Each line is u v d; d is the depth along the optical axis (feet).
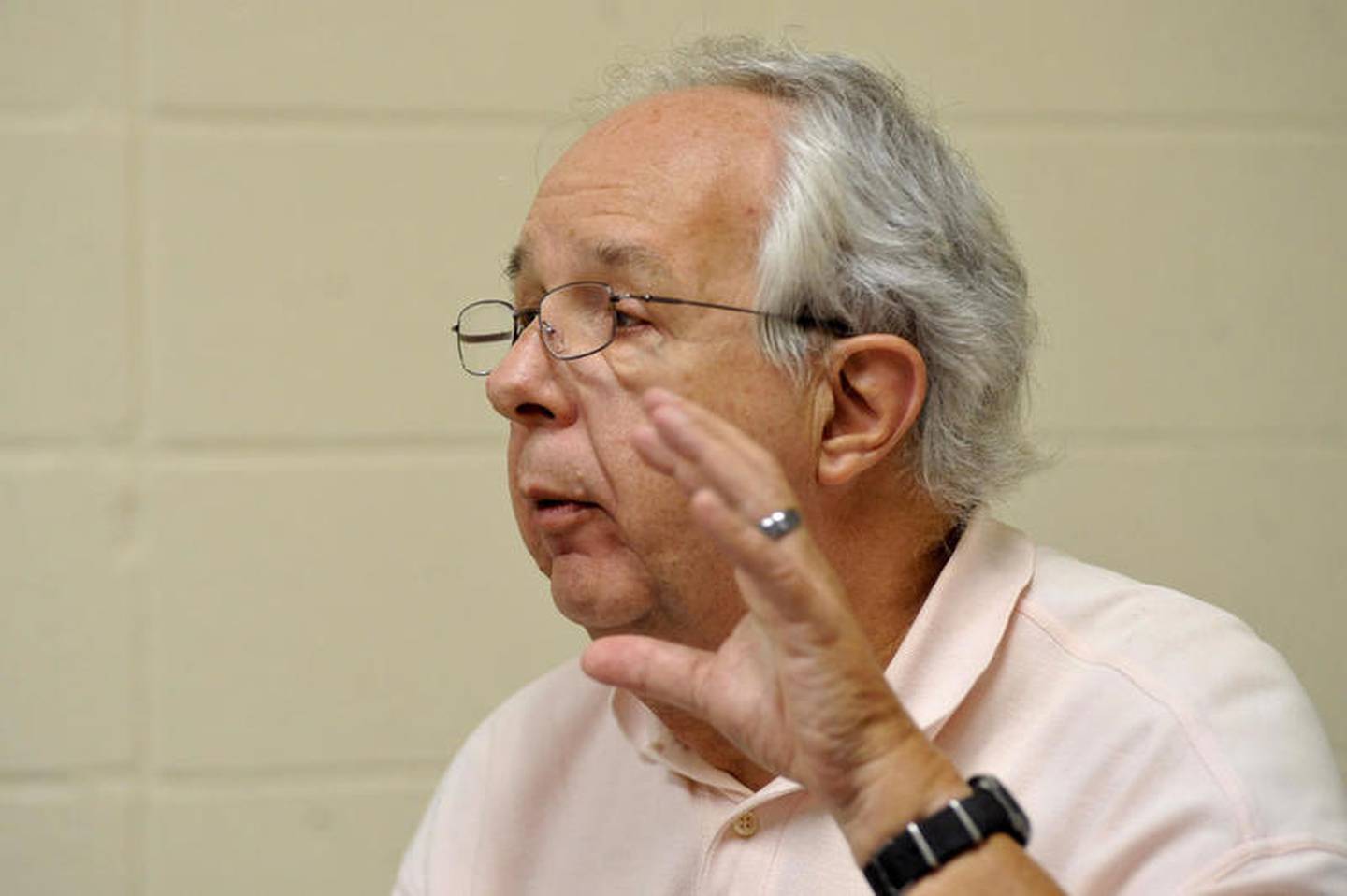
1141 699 10.42
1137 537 19.74
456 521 19.25
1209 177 19.88
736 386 10.72
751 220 10.79
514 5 19.27
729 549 7.95
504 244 19.26
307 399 19.01
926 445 11.31
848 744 8.16
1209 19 19.86
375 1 19.07
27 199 18.62
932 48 19.63
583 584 10.93
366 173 19.06
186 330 18.85
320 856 19.12
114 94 18.75
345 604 19.11
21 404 18.62
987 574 11.29
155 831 18.92
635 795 12.30
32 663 18.71
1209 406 19.84
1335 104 20.01
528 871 12.66
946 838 8.07
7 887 18.71
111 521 18.80
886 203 11.21
